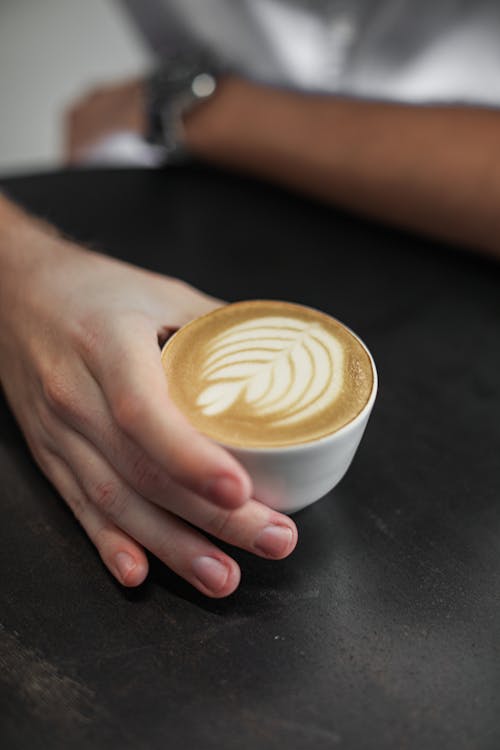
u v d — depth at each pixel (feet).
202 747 1.12
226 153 2.48
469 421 1.58
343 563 1.34
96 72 6.27
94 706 1.16
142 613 1.27
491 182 1.91
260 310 1.44
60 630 1.25
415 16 2.30
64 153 3.44
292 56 2.74
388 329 1.82
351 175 2.16
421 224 2.10
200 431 1.23
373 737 1.13
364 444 1.53
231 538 1.26
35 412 1.47
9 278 1.65
